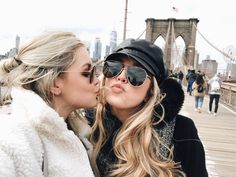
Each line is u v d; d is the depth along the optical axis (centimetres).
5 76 111
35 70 109
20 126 96
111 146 151
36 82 111
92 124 162
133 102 141
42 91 111
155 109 147
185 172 145
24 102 104
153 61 142
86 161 111
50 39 112
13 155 90
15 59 113
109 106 153
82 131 142
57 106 117
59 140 107
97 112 151
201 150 149
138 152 139
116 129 153
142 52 142
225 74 2041
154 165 138
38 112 100
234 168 488
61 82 115
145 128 141
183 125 152
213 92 1101
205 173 147
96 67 128
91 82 122
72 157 109
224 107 1371
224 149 614
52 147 106
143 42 144
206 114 1120
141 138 140
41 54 109
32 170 93
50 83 111
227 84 1489
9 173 87
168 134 145
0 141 90
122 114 151
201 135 744
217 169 480
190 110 1202
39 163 100
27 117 101
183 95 144
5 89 111
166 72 148
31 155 94
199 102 1157
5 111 104
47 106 104
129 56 139
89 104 122
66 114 122
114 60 145
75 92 118
